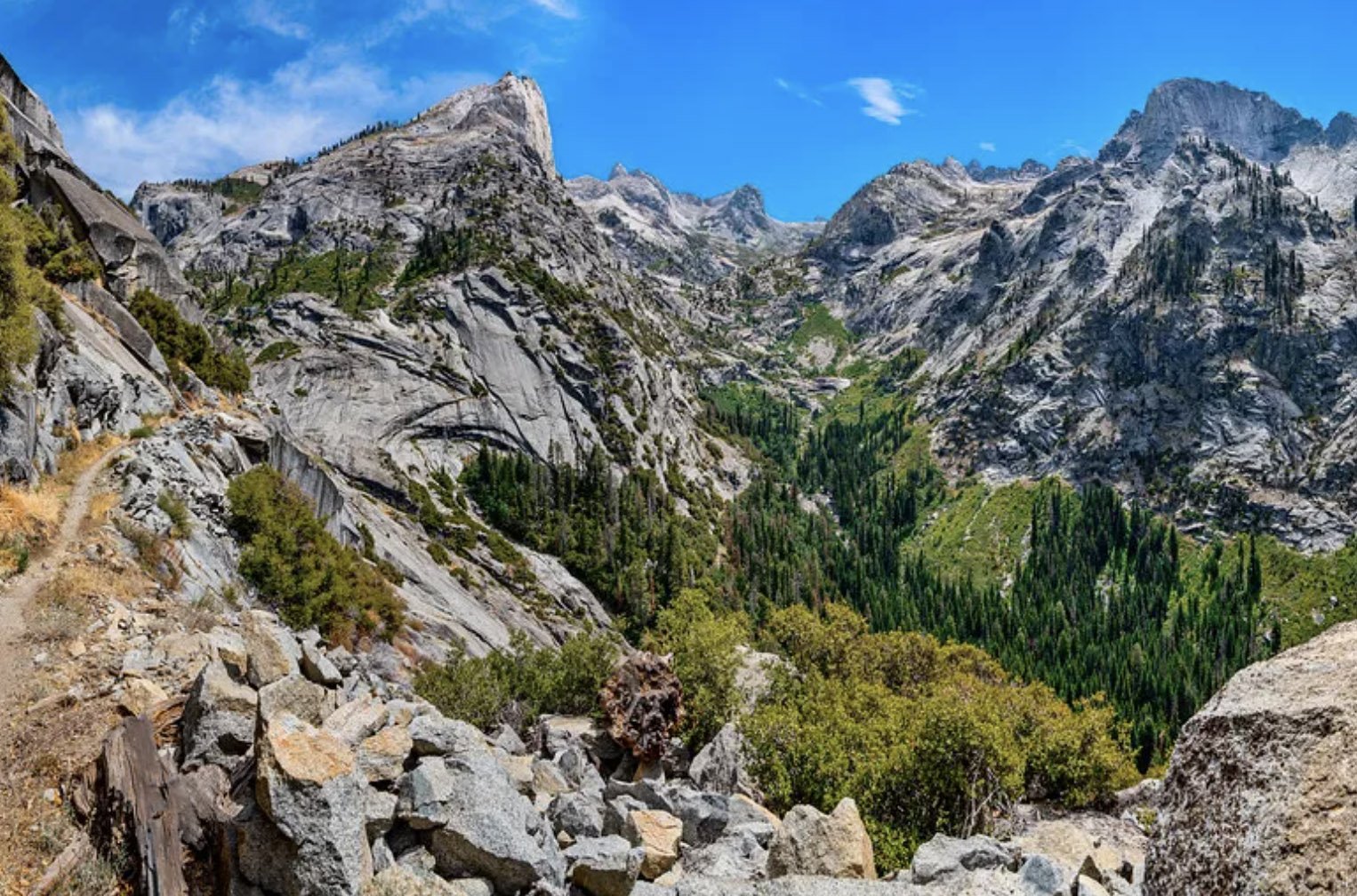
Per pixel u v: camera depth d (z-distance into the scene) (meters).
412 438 192.00
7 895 12.57
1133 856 31.34
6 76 74.75
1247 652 175.50
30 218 52.66
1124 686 152.50
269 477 52.62
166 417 49.94
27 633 20.36
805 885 15.60
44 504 29.47
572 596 159.25
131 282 67.56
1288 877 7.29
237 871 12.53
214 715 15.01
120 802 13.70
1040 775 43.06
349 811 12.86
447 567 130.00
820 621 68.50
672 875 18.83
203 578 33.91
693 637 42.72
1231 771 8.55
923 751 32.53
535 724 37.16
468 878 14.77
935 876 18.25
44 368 36.81
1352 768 7.48
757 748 34.38
